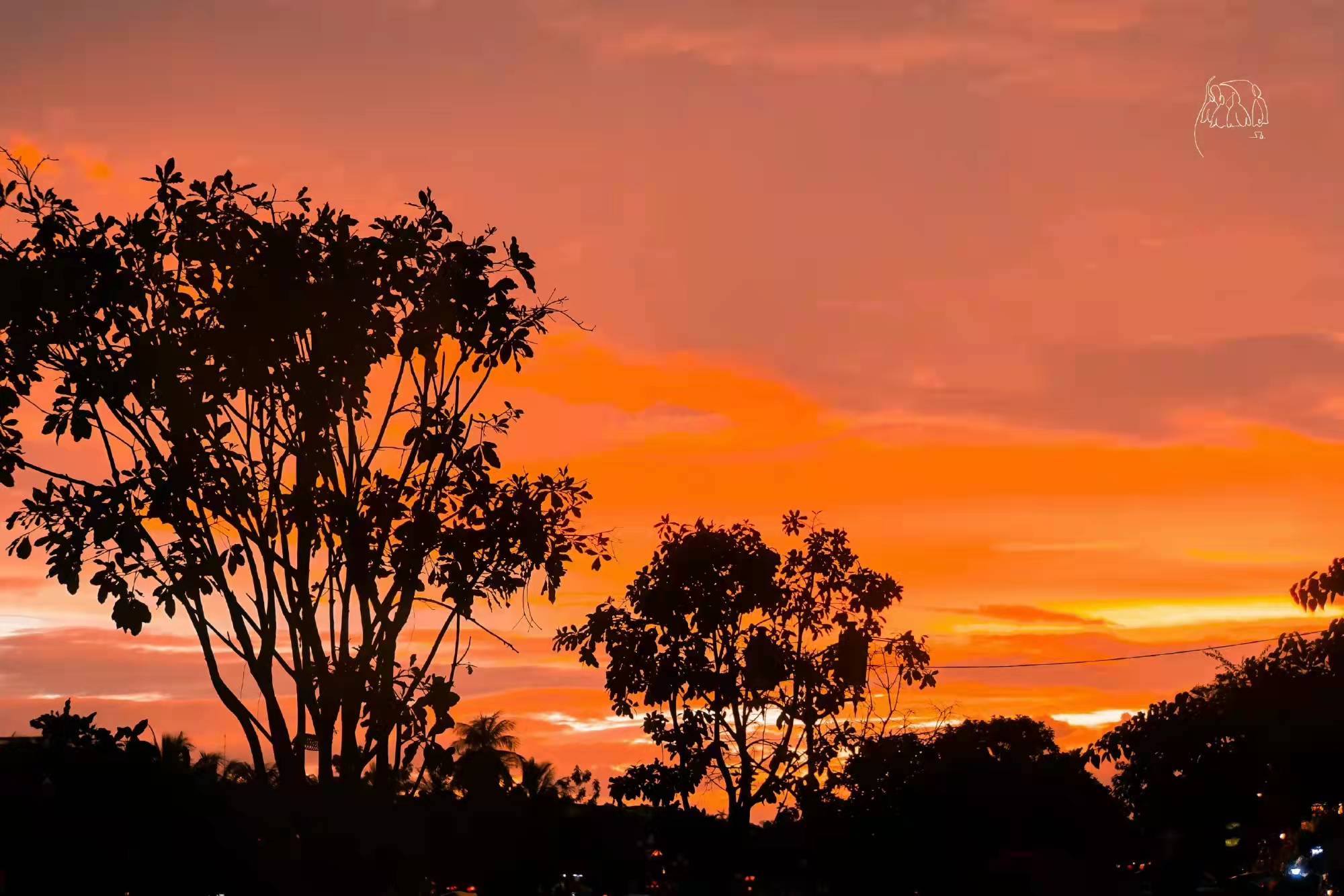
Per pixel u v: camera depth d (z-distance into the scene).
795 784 46.09
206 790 20.50
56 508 23.12
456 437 24.77
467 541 24.31
